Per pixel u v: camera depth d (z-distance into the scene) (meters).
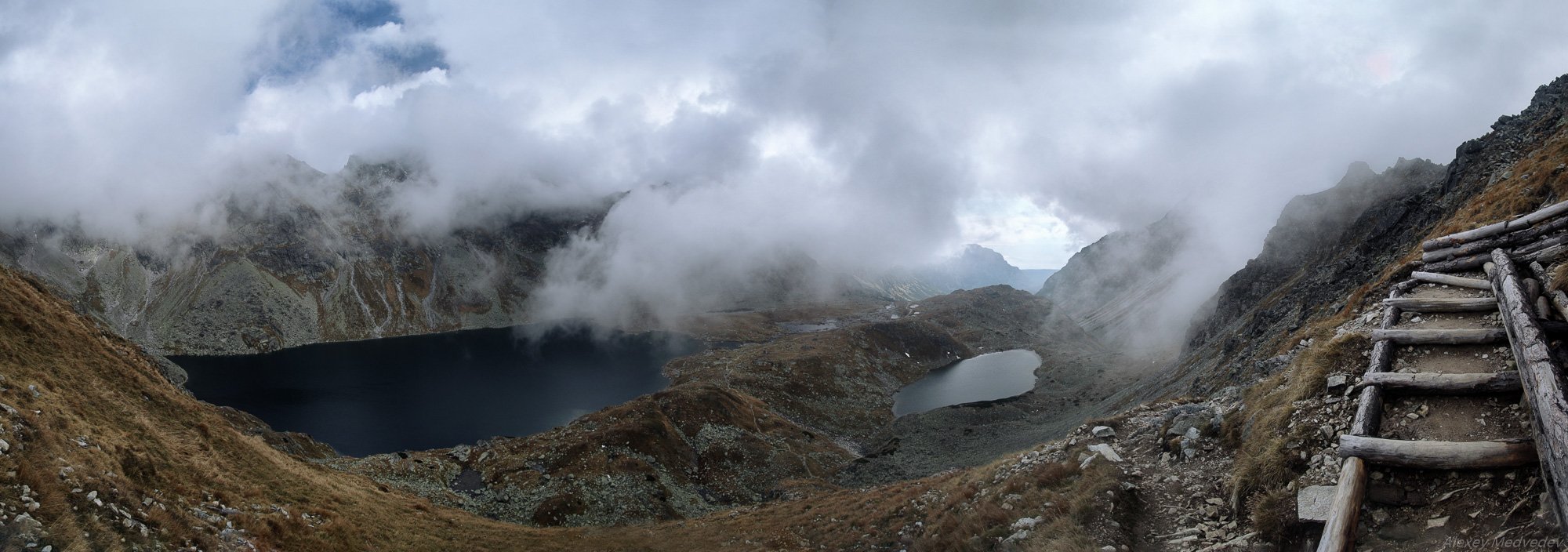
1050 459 26.12
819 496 60.28
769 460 110.06
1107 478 20.02
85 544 17.09
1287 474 14.85
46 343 34.91
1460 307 18.33
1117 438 24.77
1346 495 12.07
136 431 30.31
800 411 174.38
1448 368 15.20
